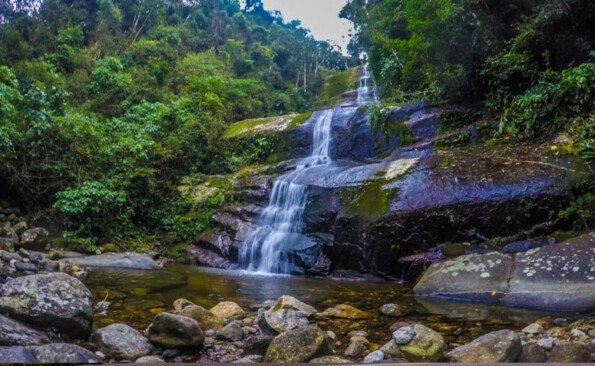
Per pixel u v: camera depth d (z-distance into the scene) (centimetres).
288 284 518
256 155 1060
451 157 622
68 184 754
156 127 965
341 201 660
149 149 890
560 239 458
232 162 1049
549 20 675
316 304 402
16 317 248
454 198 525
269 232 706
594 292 342
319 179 738
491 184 521
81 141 770
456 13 744
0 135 626
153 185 862
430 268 469
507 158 567
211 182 930
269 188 802
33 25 1473
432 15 793
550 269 384
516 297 374
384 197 580
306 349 240
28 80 944
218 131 1120
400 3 1145
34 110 702
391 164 671
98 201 723
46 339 240
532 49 724
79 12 1678
